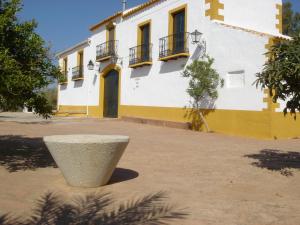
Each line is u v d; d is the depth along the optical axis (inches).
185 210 165.9
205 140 419.2
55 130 521.7
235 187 209.0
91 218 154.8
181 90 588.1
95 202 176.9
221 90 502.3
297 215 161.9
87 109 931.3
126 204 173.9
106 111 850.8
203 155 313.7
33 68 233.6
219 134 487.2
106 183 211.9
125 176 233.8
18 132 484.1
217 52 512.4
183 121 581.0
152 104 663.8
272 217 159.0
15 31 229.8
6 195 187.8
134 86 725.9
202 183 217.3
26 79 214.4
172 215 159.0
